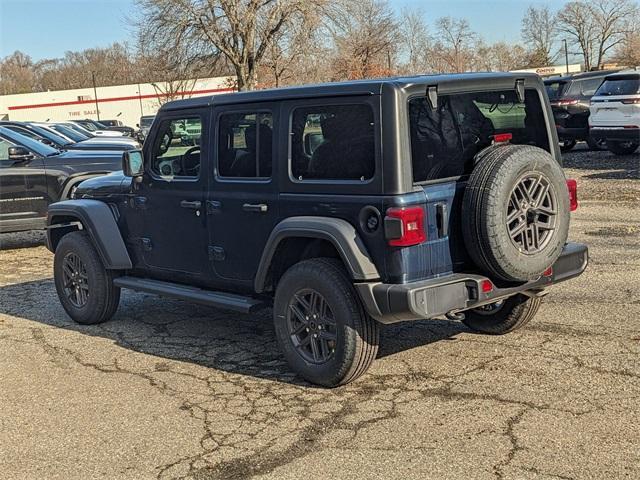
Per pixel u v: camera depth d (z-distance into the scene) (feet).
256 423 15.33
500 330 19.70
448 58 185.78
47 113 244.42
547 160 15.89
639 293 22.93
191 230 19.79
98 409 16.48
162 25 118.01
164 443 14.65
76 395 17.38
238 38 121.80
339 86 16.03
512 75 17.21
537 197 15.89
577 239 31.30
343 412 15.58
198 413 15.98
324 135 16.42
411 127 15.44
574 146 71.15
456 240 16.01
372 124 15.53
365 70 143.54
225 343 20.72
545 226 16.02
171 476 13.34
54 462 14.11
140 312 24.47
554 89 65.67
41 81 376.27
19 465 14.07
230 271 19.01
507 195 15.29
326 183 16.34
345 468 13.20
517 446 13.57
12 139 37.04
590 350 18.24
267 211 17.65
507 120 17.35
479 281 15.74
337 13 119.65
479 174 15.42
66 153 37.65
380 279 15.66
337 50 123.13
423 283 15.40
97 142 47.21
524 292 17.48
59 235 24.68
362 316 16.15
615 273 25.44
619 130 54.49
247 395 16.84
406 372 17.54
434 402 15.76
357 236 15.79
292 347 17.22
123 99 239.91
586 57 271.69
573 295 23.07
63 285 23.66
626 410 14.80
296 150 17.01
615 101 54.44
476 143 16.55
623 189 43.21
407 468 13.05
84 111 242.37
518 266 15.56
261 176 17.80
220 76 128.47
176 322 23.07
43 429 15.58
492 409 15.23
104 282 22.68
